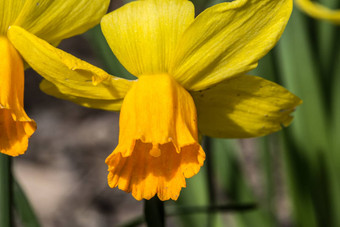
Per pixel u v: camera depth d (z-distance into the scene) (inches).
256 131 9.9
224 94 9.6
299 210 13.1
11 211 9.9
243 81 9.5
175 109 9.3
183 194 13.1
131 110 9.2
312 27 13.1
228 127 9.8
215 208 10.9
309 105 12.7
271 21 9.1
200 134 9.9
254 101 9.7
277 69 12.7
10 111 9.3
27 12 9.3
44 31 9.4
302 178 12.9
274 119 9.8
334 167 12.9
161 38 9.3
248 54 9.2
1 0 9.2
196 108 9.7
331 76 13.1
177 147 9.1
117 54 9.4
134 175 9.3
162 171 9.3
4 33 9.3
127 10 9.3
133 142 9.1
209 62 9.3
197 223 13.2
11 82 9.2
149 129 9.1
